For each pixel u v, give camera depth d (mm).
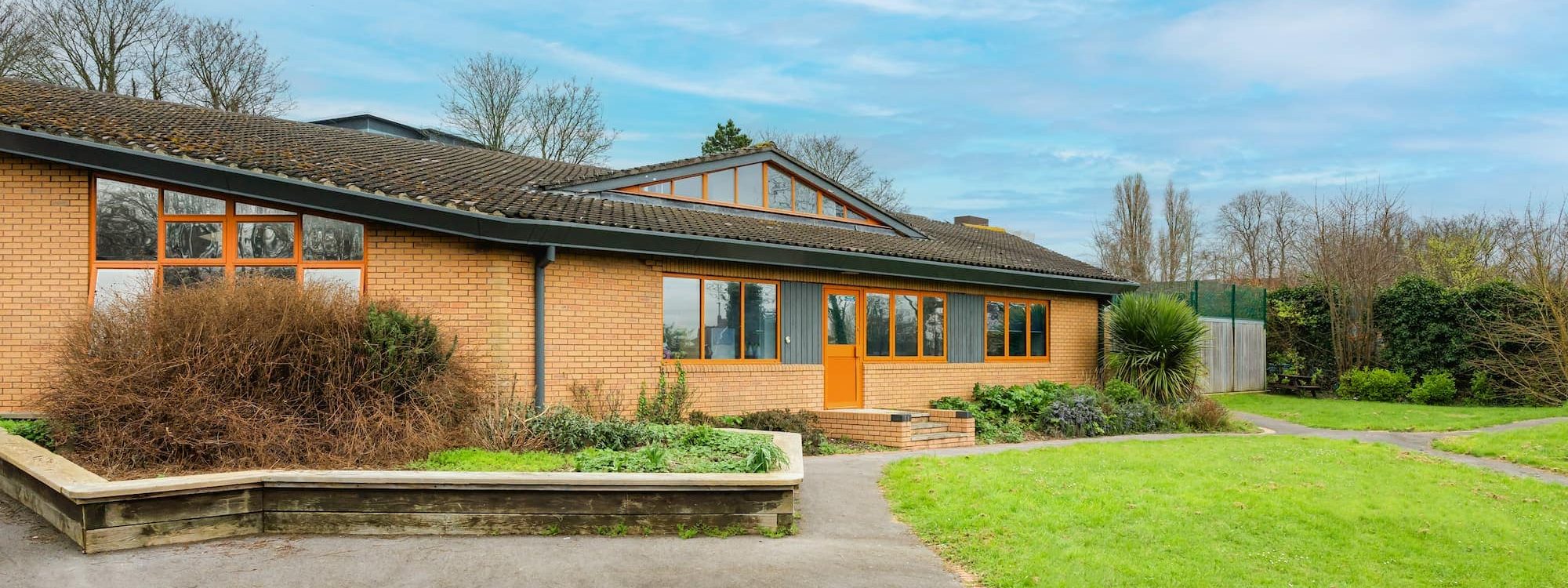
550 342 11977
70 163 10727
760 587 6262
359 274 11547
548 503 7414
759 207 16422
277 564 6496
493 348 11508
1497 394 23234
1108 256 47594
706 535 7539
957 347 17562
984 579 6543
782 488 7660
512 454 8891
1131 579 6531
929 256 16203
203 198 11430
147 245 11320
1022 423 16266
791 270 14930
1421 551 7629
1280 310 27562
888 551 7238
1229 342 26094
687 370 13469
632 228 12094
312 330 8617
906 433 13445
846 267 15047
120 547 6758
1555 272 23203
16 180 11156
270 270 11438
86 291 11102
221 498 7168
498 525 7367
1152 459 11734
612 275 12703
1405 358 25141
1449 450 14141
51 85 14680
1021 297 18875
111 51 25422
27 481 7812
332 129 16578
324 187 10688
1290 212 48531
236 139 12594
